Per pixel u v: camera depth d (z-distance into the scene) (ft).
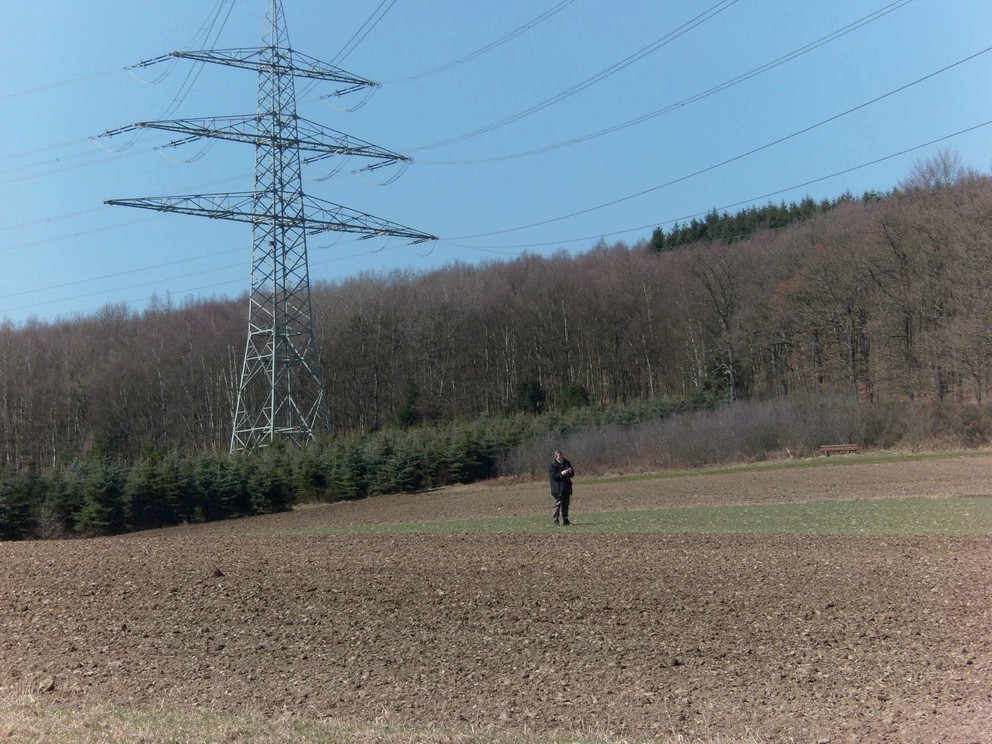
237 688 36.55
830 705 31.17
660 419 204.95
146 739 26.71
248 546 84.89
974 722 28.60
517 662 38.42
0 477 147.74
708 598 49.14
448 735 27.58
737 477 151.43
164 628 48.24
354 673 37.93
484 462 193.77
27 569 71.20
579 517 106.22
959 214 182.60
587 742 26.71
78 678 39.32
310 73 143.33
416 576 60.18
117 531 149.18
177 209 129.18
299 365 189.37
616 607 47.91
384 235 143.74
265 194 143.64
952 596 47.44
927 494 108.88
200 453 169.48
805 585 51.65
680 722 30.14
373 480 178.91
